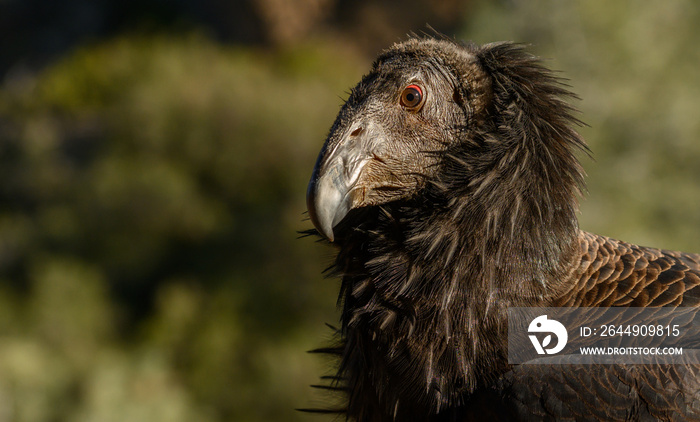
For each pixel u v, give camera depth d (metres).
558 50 16.33
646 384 3.60
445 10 27.30
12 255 19.03
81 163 21.75
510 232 3.81
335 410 4.67
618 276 3.99
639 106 15.81
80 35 29.19
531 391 3.70
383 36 28.70
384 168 4.09
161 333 16.08
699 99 16.38
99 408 13.84
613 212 15.48
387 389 4.00
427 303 3.87
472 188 3.89
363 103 4.15
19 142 22.73
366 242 4.14
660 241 15.08
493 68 4.09
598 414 3.62
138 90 22.25
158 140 20.50
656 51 16.17
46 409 14.30
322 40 27.39
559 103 4.16
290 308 16.41
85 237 19.03
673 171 16.20
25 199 21.36
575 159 4.12
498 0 18.84
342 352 4.52
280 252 17.22
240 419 14.88
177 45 25.67
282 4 26.95
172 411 14.06
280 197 19.48
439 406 3.85
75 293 17.06
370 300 4.00
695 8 16.91
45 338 16.23
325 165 3.99
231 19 27.84
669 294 3.87
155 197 18.77
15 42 29.22
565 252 4.01
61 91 24.94
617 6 16.14
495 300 3.81
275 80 23.50
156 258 18.59
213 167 20.16
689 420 3.54
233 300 16.61
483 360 3.81
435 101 4.11
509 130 3.92
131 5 29.02
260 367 15.19
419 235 3.91
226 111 20.33
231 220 19.05
